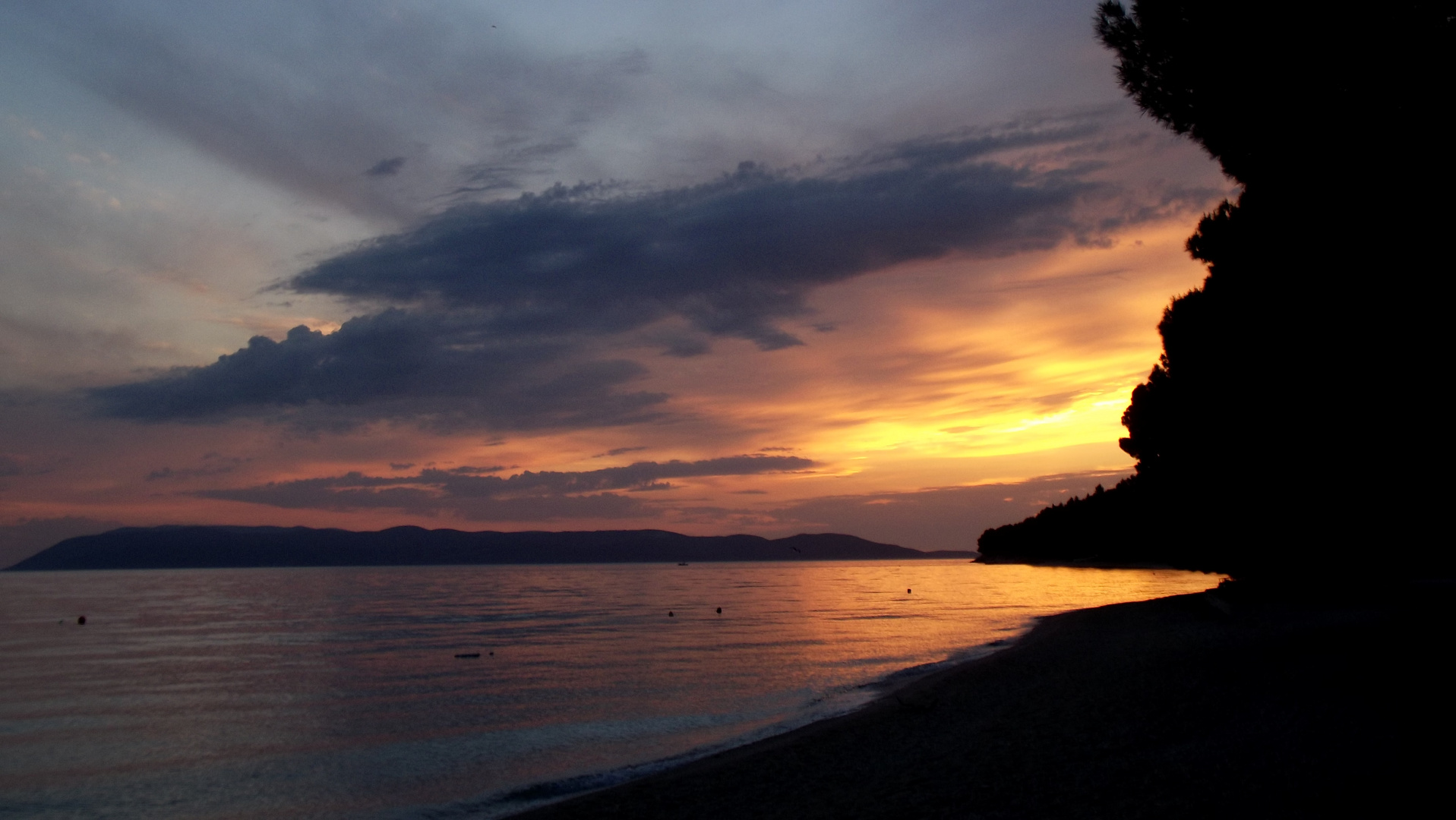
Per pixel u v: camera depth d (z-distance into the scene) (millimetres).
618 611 71062
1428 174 9367
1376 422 12242
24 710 26203
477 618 65688
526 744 18344
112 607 89375
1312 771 8211
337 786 15805
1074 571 133000
